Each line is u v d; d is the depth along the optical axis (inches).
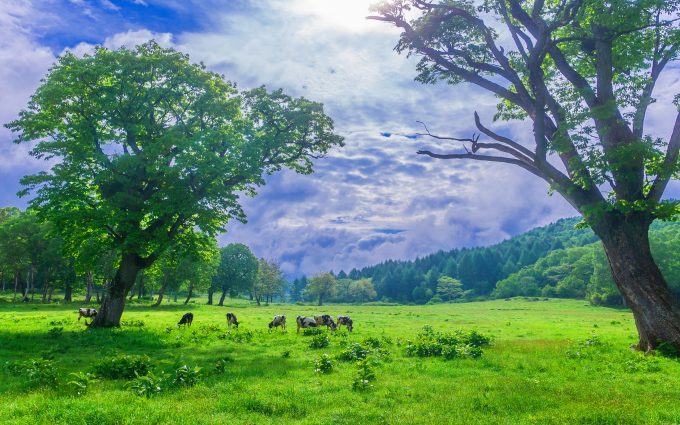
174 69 1203.9
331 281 6186.0
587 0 759.1
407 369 603.2
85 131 1136.2
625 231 770.2
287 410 373.1
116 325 1195.3
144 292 4111.7
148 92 1176.2
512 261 7317.9
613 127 804.6
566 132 806.5
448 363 663.1
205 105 1219.2
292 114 1304.1
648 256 763.4
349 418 347.9
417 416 353.4
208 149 1150.3
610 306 3991.1
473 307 4229.8
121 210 1098.1
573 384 492.4
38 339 895.7
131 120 1190.3
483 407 386.0
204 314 2333.9
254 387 456.4
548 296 5570.9
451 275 7342.5
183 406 370.6
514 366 629.9
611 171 764.0
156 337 975.0
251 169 1181.7
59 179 1085.1
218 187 1159.0
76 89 1122.0
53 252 2913.4
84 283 3282.5
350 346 756.6
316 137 1386.6
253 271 4382.4
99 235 1224.8
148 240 1144.8
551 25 805.2
